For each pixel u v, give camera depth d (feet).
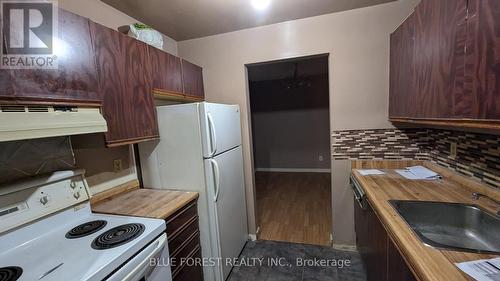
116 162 5.80
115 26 5.99
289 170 18.92
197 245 5.85
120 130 4.57
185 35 8.03
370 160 7.07
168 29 7.45
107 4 5.74
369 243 5.11
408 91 5.07
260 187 15.14
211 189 5.74
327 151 17.85
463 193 4.56
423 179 5.57
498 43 2.45
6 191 3.54
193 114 5.61
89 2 5.30
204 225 5.93
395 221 3.59
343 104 7.13
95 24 4.05
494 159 4.18
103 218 4.56
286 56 7.43
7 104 2.92
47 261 3.22
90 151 5.18
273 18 7.02
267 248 8.00
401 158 6.88
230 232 6.84
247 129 8.22
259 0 5.89
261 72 14.93
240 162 7.85
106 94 4.25
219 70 8.20
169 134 5.88
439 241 3.96
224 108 6.62
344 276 6.45
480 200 4.14
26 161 4.07
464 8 3.01
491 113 2.57
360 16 6.68
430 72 4.00
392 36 6.25
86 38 3.88
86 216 4.67
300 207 11.43
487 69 2.62
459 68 3.14
